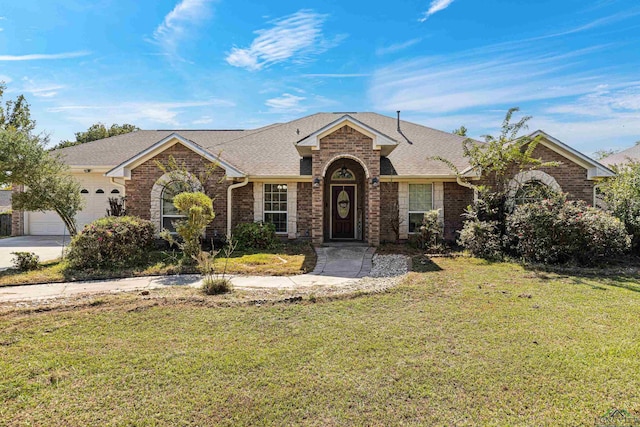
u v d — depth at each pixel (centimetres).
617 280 873
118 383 400
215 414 346
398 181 1542
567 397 371
